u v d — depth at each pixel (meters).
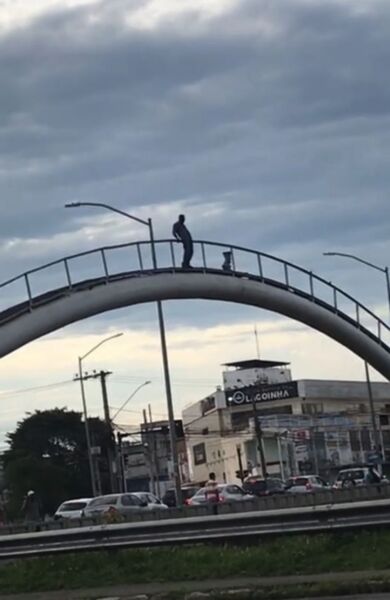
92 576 18.86
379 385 137.88
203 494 51.22
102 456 91.44
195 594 15.60
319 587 15.08
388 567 16.97
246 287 40.91
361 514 19.28
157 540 20.47
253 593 15.26
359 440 123.94
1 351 31.17
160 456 109.38
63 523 36.56
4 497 90.94
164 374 47.28
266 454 116.69
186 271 38.41
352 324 47.28
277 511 19.89
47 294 33.19
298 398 124.81
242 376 133.62
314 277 45.25
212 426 128.12
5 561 21.23
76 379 90.75
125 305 36.06
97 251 35.22
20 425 92.69
